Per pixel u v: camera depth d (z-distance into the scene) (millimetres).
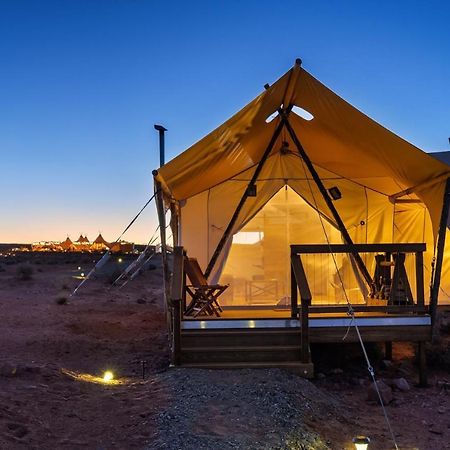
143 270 28953
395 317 8133
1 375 6449
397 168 8703
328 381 7879
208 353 7793
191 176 9289
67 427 4957
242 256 11148
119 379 7309
